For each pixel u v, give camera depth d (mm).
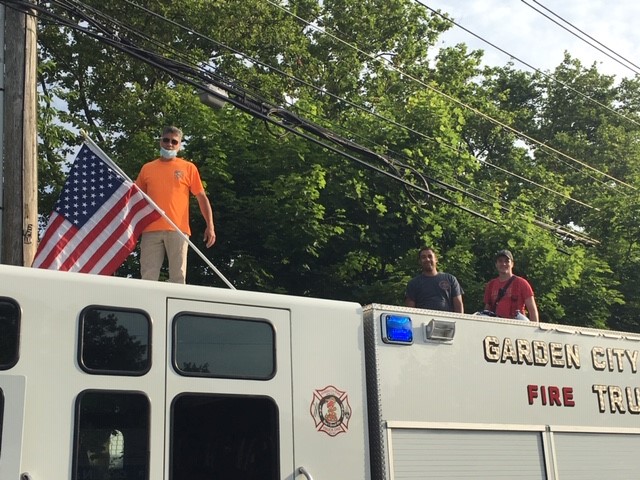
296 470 4262
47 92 15812
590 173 25094
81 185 5434
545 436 5441
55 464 3559
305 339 4512
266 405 4270
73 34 19469
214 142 12172
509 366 5410
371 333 4820
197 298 4191
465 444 5012
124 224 5414
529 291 7348
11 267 3711
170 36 19297
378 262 12500
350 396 4590
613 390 5980
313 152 12336
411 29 23984
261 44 21125
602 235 16250
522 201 15016
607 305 14852
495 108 25203
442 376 5031
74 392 3695
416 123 13547
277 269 11938
